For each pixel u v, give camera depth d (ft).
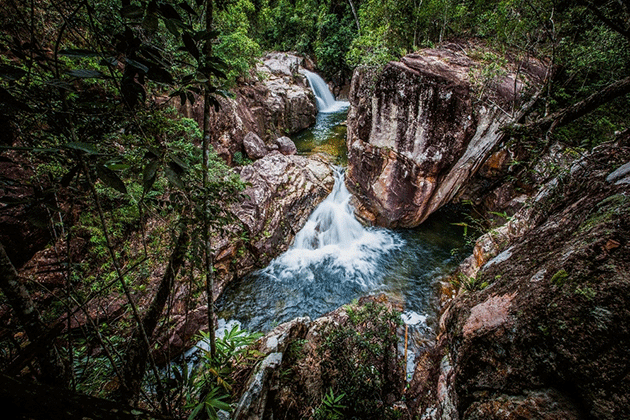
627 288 3.90
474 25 28.14
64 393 2.51
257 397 8.73
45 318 7.53
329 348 12.44
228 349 9.75
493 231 15.96
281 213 26.43
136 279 13.85
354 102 35.35
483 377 5.27
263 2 62.13
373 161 27.76
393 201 28.12
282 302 21.62
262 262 24.38
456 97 21.27
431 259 25.79
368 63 29.91
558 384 4.24
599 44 20.62
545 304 4.74
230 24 33.27
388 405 11.14
